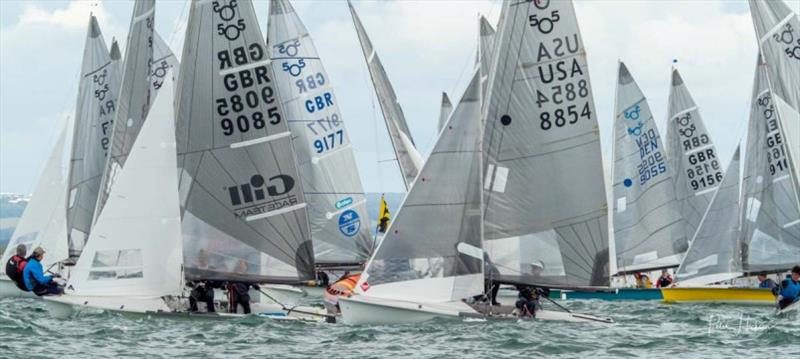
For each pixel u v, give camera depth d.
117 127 161.75
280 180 132.88
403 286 118.88
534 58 129.12
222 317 122.06
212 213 130.50
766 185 179.00
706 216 183.50
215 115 131.62
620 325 124.44
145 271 123.69
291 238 132.75
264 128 132.62
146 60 161.75
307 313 127.12
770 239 179.00
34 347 102.94
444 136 119.75
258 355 100.88
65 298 121.75
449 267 119.50
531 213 128.12
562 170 129.00
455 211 119.69
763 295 179.00
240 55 132.50
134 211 123.50
